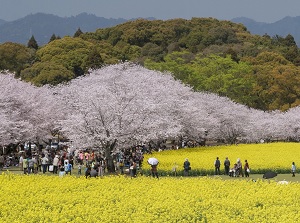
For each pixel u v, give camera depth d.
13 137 49.38
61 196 23.97
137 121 42.41
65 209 21.08
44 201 23.12
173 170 39.75
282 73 100.81
